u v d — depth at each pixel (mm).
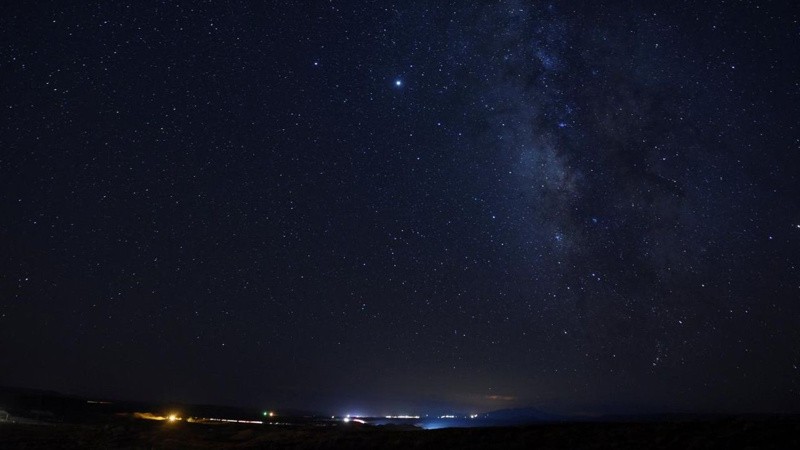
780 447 17875
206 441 29578
